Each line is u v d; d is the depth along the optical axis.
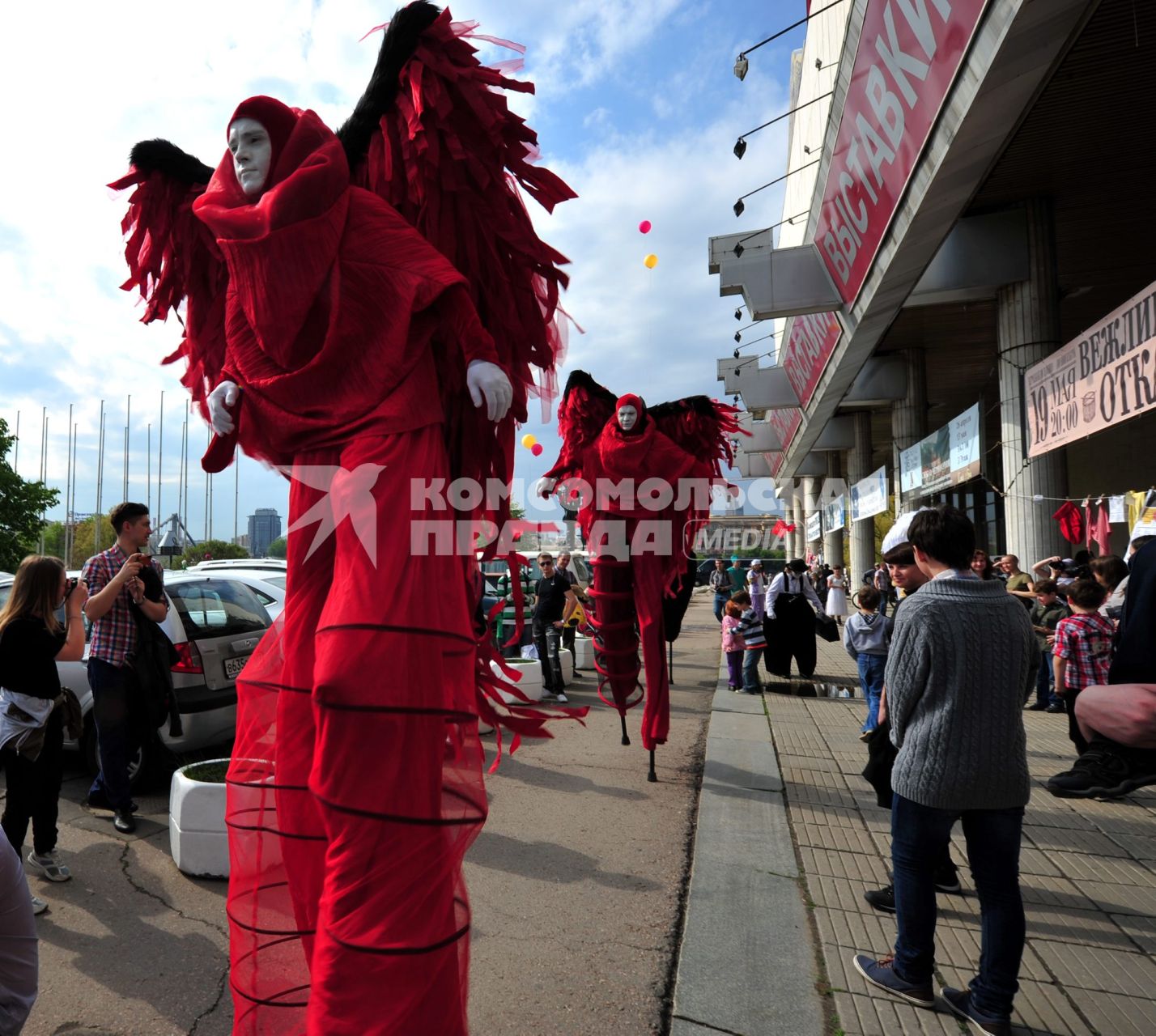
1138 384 6.38
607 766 5.91
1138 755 4.81
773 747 6.38
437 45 1.67
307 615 1.62
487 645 1.93
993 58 5.98
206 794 3.82
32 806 3.62
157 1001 2.72
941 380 21.48
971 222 10.77
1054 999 2.72
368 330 1.54
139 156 1.88
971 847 2.63
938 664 2.60
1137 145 9.52
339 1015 1.27
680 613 5.68
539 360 1.90
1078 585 5.61
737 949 2.98
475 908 3.43
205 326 1.91
